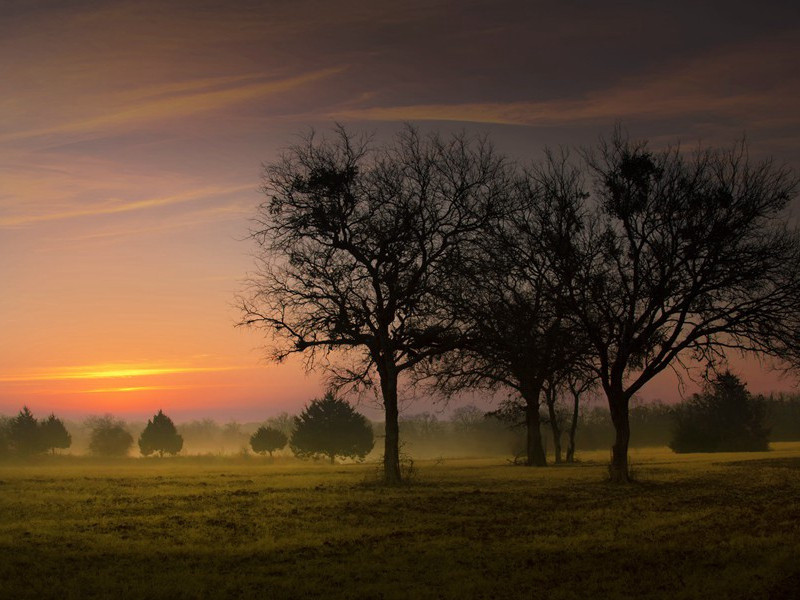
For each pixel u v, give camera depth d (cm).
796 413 12700
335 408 8881
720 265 3350
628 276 3438
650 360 3553
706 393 3612
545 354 3547
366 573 1490
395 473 3509
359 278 3422
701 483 3394
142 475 4244
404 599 1294
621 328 3400
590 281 3400
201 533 1959
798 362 3234
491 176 3544
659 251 3341
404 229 3394
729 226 3278
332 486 3378
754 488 3125
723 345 3331
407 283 3431
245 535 1936
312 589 1357
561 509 2462
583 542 1816
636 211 3441
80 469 5169
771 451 7538
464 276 3403
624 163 3412
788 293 3192
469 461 6944
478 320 3422
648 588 1357
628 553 1672
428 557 1644
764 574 1423
